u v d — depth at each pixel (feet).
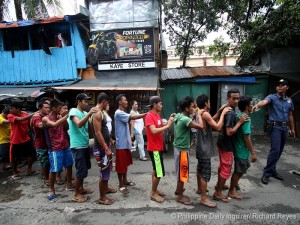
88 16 28.22
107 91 27.84
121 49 28.19
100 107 12.35
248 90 30.94
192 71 33.35
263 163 19.15
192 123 11.33
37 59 29.30
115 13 28.07
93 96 28.04
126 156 14.08
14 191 14.96
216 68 33.99
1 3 31.96
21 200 13.66
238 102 12.57
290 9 22.86
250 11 31.07
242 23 30.58
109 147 12.82
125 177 14.94
